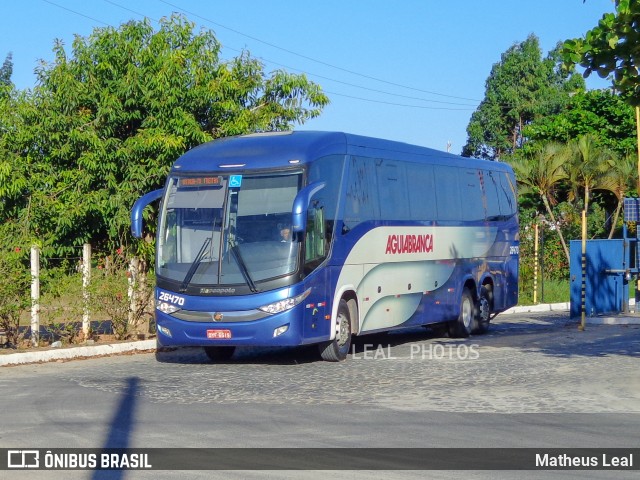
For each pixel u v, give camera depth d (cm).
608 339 2081
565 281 3491
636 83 1291
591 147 3516
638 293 2750
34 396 1286
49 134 1969
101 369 1595
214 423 1092
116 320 1894
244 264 1554
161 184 2002
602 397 1286
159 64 2020
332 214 1647
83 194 1967
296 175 1566
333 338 1650
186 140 2014
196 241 1591
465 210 2197
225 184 1596
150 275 1973
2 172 1927
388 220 1842
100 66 2008
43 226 1997
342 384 1413
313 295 1577
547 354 1789
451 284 2119
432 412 1170
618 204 3631
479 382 1428
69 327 1819
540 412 1171
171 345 1612
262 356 1809
